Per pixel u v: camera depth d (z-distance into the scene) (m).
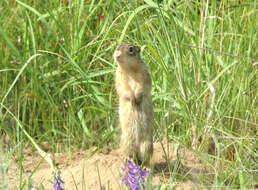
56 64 11.95
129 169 8.06
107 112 10.95
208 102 10.24
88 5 12.16
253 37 10.89
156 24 12.20
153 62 11.56
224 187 8.34
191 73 10.82
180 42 10.71
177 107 10.74
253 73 10.44
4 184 8.33
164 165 9.69
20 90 12.23
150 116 9.49
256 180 8.79
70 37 12.47
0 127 11.05
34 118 11.98
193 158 9.90
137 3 12.26
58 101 12.08
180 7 12.03
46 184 9.32
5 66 12.16
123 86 9.48
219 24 11.73
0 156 9.58
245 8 11.41
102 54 11.69
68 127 11.70
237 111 10.20
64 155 10.82
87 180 9.27
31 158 10.84
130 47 9.31
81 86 11.98
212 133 9.62
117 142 10.95
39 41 12.58
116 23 12.49
